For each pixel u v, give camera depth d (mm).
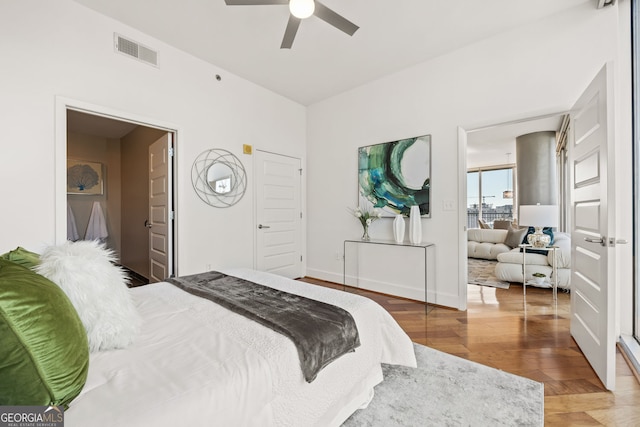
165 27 2689
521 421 1385
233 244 3596
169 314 1407
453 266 3088
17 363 676
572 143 2254
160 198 3285
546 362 1947
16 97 2084
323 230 4402
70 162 4777
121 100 2627
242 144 3699
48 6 2225
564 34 2451
